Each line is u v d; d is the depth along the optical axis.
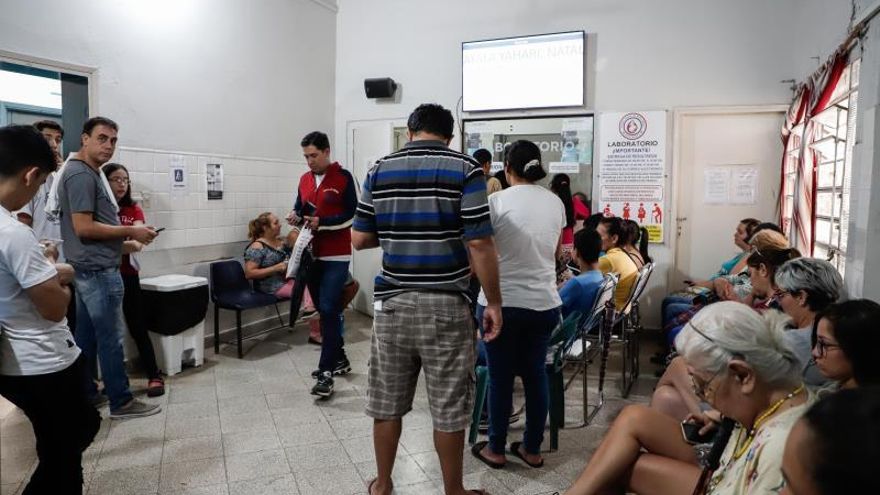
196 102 4.50
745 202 5.09
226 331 4.76
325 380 3.44
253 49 5.04
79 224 2.88
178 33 4.32
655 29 5.11
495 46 5.48
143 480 2.49
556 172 5.48
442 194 2.05
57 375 1.77
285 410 3.31
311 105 5.82
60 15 3.51
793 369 1.24
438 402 2.10
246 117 4.99
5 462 1.33
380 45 5.97
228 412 3.26
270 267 4.68
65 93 3.65
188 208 4.45
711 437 1.65
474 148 5.73
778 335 1.27
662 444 1.67
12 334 1.69
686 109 5.08
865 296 2.82
